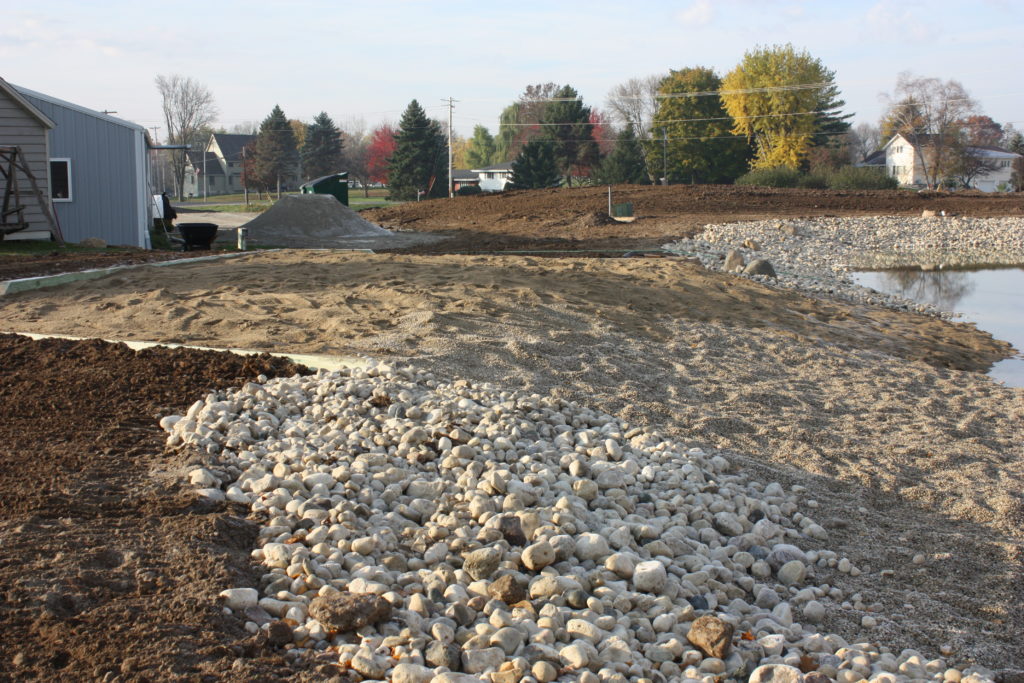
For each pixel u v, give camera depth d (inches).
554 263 674.8
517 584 183.5
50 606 159.5
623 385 374.9
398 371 330.0
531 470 254.4
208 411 270.2
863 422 371.9
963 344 578.6
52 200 835.4
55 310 445.7
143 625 156.0
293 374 327.3
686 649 174.2
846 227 1204.5
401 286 494.0
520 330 424.8
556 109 3137.3
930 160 2940.5
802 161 3011.8
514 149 4335.6
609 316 485.1
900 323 632.4
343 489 222.5
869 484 296.5
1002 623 212.7
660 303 538.9
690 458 288.8
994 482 305.6
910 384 445.7
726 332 495.8
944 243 1136.2
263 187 3511.3
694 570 213.5
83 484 213.9
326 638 161.2
